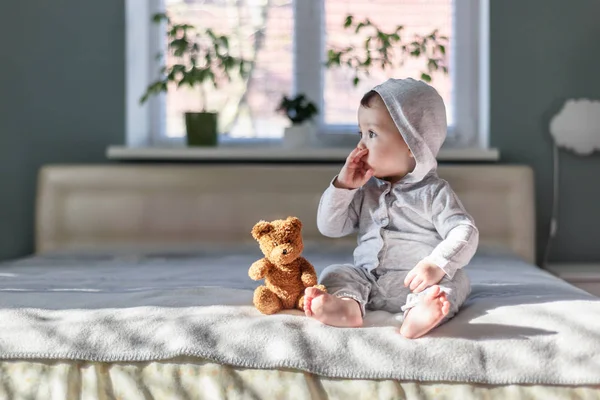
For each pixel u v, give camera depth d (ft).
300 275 4.84
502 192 8.90
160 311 4.69
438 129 5.19
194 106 10.26
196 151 9.39
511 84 9.55
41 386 4.21
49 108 9.66
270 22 10.16
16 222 9.68
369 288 4.99
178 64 9.45
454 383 4.10
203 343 4.22
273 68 10.21
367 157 5.17
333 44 10.16
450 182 8.89
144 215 8.95
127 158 9.72
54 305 4.92
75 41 9.64
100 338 4.30
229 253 8.50
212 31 9.93
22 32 9.61
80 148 9.70
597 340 4.18
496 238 8.87
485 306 4.90
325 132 10.20
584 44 9.50
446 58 10.11
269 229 4.84
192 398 4.16
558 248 9.61
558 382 4.04
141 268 7.22
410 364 4.12
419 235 5.17
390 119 5.10
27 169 9.68
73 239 8.98
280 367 4.13
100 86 9.67
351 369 4.12
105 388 4.21
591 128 9.18
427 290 4.62
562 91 9.52
